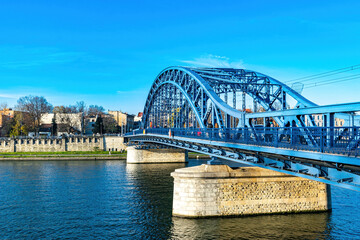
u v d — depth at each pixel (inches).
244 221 1408.7
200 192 1459.2
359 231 1306.6
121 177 2709.2
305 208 1520.7
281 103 1804.9
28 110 5876.0
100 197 1966.0
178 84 2373.3
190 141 1723.7
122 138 4965.6
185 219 1451.8
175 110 2512.3
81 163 3836.1
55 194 2054.6
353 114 980.6
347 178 788.6
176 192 1513.3
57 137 4972.9
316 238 1242.6
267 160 1137.4
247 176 1466.5
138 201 1860.2
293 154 903.7
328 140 839.7
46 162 3941.9
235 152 1321.4
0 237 1322.6
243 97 1996.8
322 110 867.4
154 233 1326.3
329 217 1464.1
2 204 1813.5
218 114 1640.0
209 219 1437.0
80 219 1542.8
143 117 3644.2
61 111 7327.8
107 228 1413.6
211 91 1770.4
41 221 1518.2
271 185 1492.4
